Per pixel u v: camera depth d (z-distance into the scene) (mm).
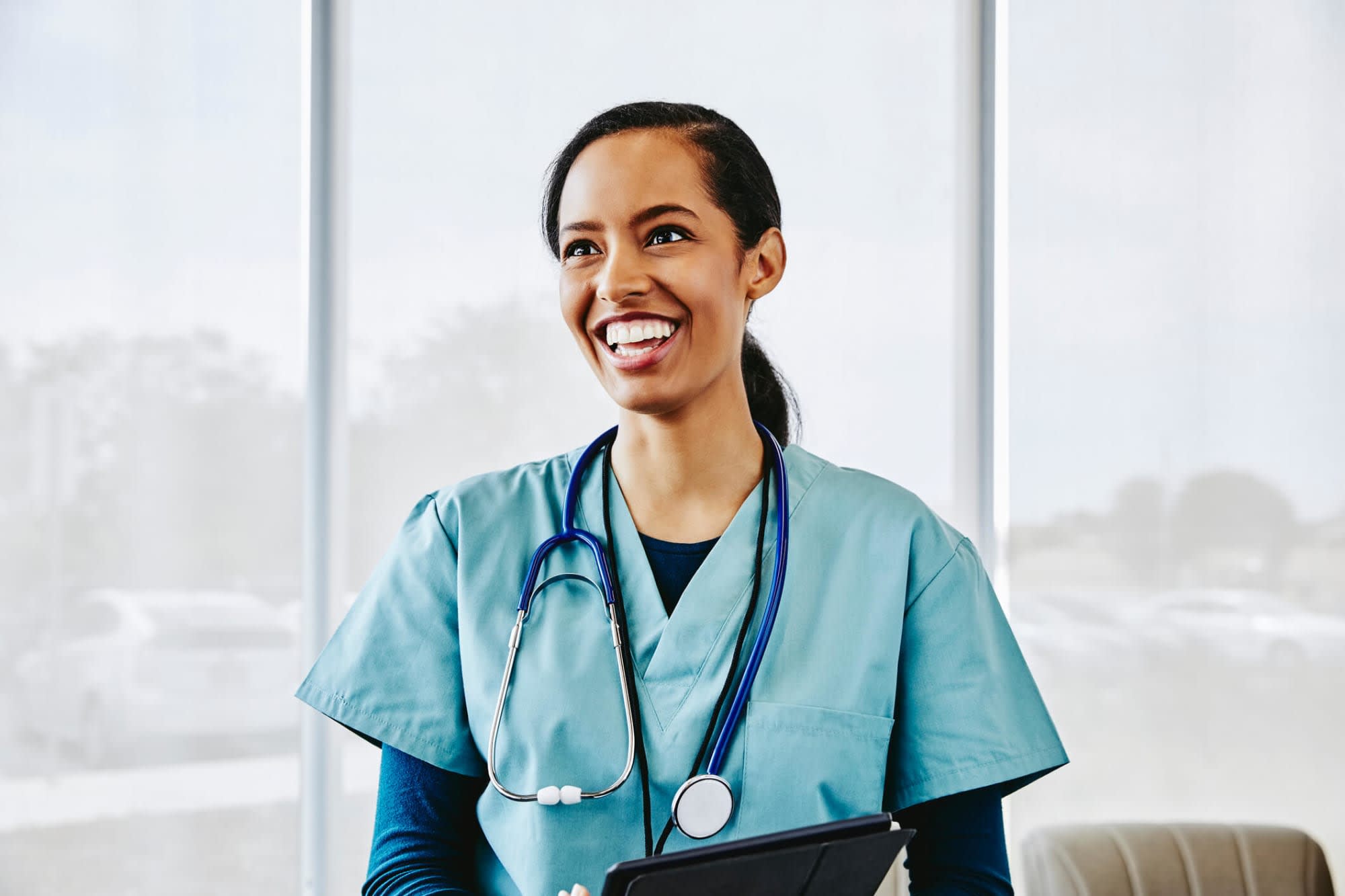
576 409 2090
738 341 1102
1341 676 2283
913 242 2230
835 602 1083
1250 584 2279
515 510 1150
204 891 1931
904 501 1138
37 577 1880
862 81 2227
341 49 2035
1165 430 2275
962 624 1084
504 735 1021
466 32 2088
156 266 1943
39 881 1870
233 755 1954
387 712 1078
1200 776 2252
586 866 981
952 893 1014
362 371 2037
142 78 1945
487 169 2088
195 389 1956
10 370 1875
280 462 1993
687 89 2164
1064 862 1609
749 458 1135
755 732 1013
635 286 1015
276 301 2000
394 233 2055
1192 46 2312
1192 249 2297
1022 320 2252
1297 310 2309
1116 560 2256
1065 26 2289
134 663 1915
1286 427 2299
